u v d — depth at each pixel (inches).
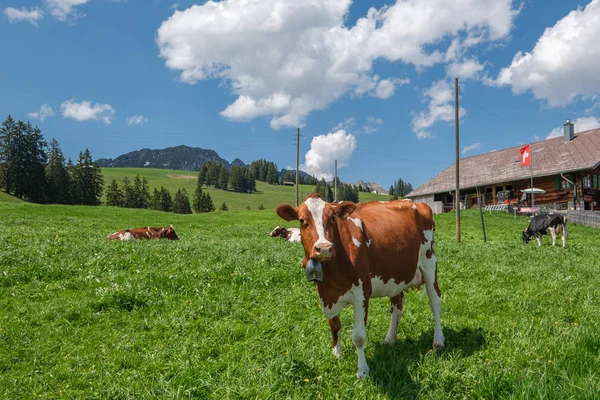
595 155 1675.7
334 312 213.5
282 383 194.7
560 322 278.4
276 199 6973.4
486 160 2461.9
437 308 257.9
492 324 281.7
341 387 193.8
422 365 210.2
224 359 227.1
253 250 546.3
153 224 1175.6
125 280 356.2
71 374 213.2
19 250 441.7
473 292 372.8
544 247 844.0
